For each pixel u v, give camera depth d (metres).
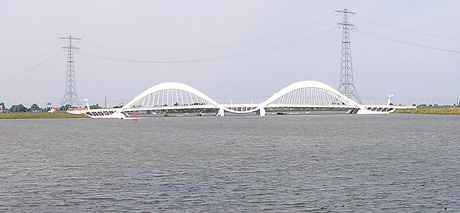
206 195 28.34
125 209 25.45
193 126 119.44
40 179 34.25
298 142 64.44
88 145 62.81
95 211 25.12
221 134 83.88
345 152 50.50
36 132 97.69
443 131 86.88
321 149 54.03
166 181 32.88
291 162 42.22
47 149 57.50
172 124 135.12
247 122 145.88
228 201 26.89
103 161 44.34
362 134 80.69
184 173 36.31
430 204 26.09
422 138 69.50
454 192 28.78
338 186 30.72
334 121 148.12
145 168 39.25
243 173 36.00
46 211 25.19
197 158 45.81
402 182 31.95
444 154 47.38
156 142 66.62
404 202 26.53
